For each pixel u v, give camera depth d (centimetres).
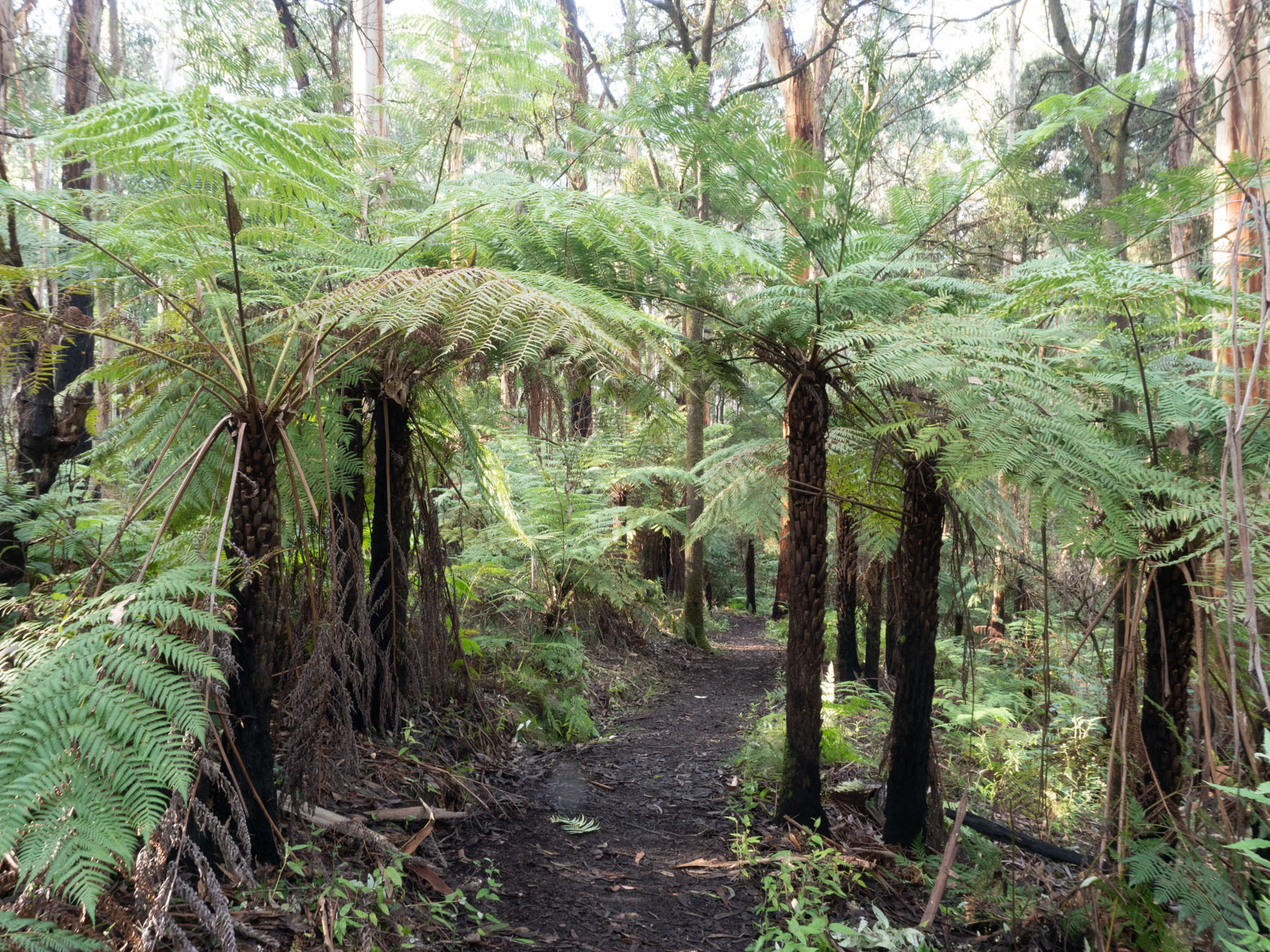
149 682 150
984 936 278
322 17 599
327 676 251
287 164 203
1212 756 227
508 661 565
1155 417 271
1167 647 256
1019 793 355
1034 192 339
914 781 338
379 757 353
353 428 345
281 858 235
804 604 349
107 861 129
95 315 269
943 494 330
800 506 346
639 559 1222
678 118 316
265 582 225
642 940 266
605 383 346
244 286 294
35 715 139
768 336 331
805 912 274
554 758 470
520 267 332
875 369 254
